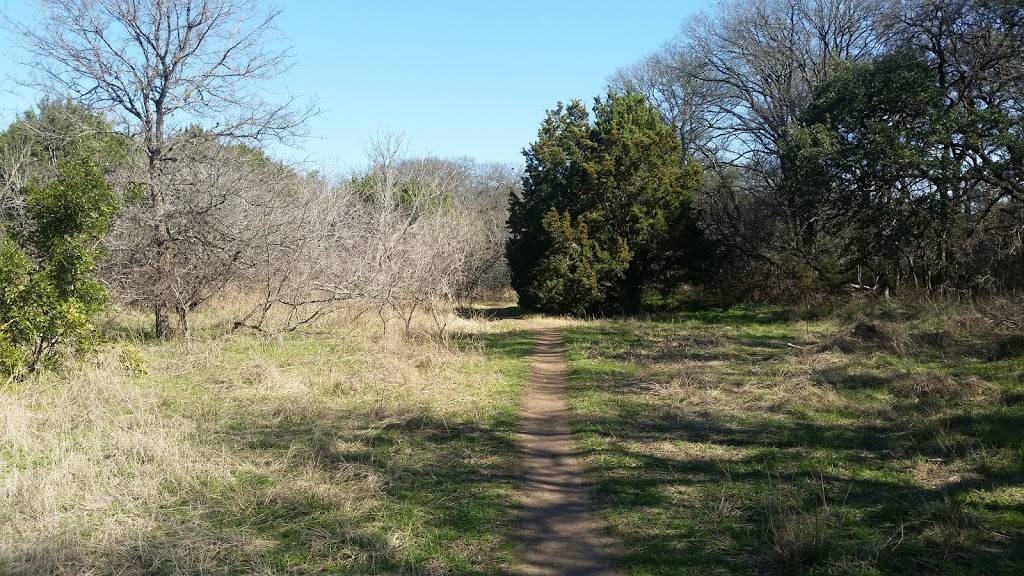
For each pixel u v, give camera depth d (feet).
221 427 25.21
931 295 64.39
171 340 46.32
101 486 18.44
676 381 35.06
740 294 85.51
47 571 13.82
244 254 47.50
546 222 79.92
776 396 31.63
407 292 57.11
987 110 60.13
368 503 18.34
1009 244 63.16
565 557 15.72
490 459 22.99
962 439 23.62
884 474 20.76
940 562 14.79
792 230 86.02
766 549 15.74
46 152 50.21
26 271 30.07
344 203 58.13
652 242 81.00
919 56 69.72
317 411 28.27
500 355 45.98
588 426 27.09
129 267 44.47
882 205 67.31
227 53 48.19
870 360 39.63
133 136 46.47
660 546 16.12
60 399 26.53
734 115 108.78
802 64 97.40
